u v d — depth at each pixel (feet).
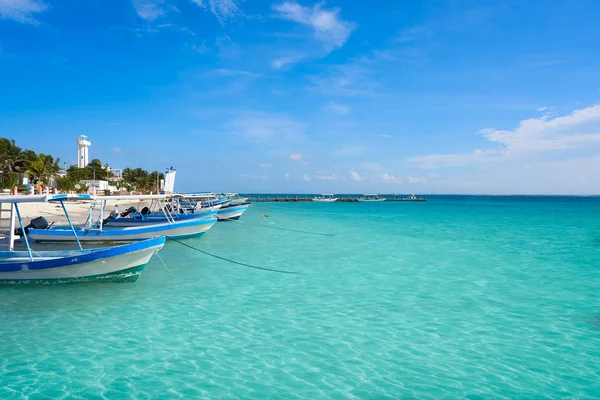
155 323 35.47
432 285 51.06
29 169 240.73
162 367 26.96
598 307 41.29
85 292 45.14
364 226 147.84
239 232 119.03
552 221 177.37
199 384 24.73
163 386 24.45
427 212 266.36
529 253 79.61
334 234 117.50
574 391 24.30
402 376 26.03
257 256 74.08
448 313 39.11
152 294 45.19
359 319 37.19
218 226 136.36
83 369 26.50
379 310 40.01
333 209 309.63
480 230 131.75
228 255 74.54
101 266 45.91
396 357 28.86
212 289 48.03
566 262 69.21
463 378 25.81
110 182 356.79
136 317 37.06
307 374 26.20
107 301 42.01
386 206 385.91
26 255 47.91
